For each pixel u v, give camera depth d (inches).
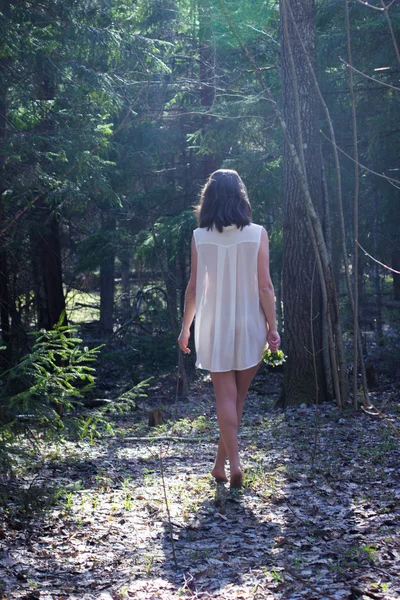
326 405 318.0
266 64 518.6
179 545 132.1
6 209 403.5
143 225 668.7
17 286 551.2
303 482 174.2
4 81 337.1
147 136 623.2
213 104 465.4
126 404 180.9
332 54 452.8
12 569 120.5
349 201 493.4
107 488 177.8
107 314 788.0
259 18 436.8
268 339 162.9
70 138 351.9
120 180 614.5
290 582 111.0
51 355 155.6
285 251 336.2
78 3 373.1
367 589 106.2
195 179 689.6
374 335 576.4
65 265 751.1
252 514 148.9
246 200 159.5
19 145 335.0
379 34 434.3
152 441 259.6
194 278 163.5
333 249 491.8
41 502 147.3
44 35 358.6
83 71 368.5
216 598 106.4
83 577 117.0
